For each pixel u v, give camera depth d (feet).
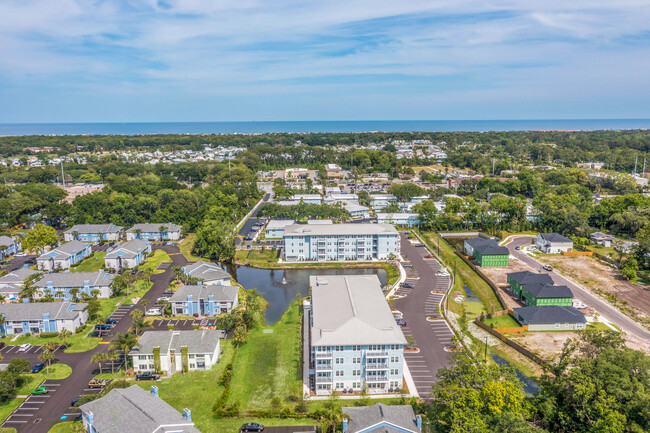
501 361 352.90
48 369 335.88
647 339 382.42
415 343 378.12
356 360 314.35
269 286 529.04
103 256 619.26
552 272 553.64
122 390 266.36
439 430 248.73
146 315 432.66
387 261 606.14
